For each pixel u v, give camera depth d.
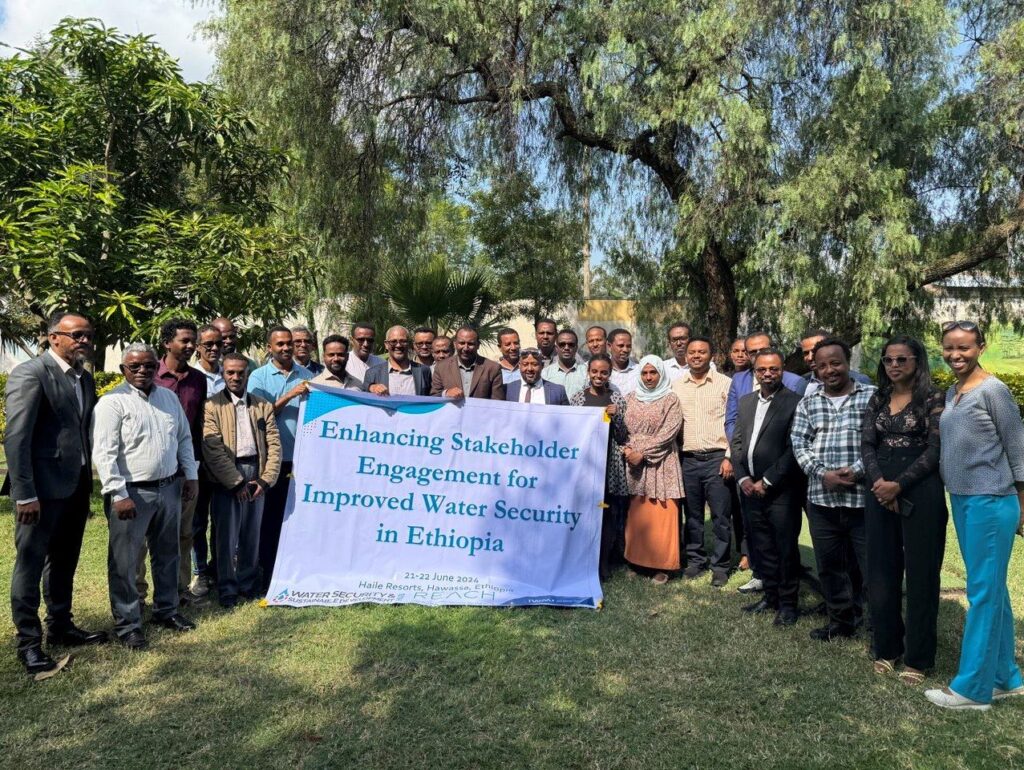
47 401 3.91
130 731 3.33
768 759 3.15
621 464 5.74
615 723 3.43
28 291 7.22
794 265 10.69
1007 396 3.56
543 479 5.40
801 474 4.68
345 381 5.62
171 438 4.38
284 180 11.79
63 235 6.49
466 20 11.30
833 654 4.23
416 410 5.36
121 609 4.21
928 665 3.89
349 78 12.14
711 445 5.73
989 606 3.57
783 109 11.45
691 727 3.40
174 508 4.43
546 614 4.86
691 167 11.50
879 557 3.98
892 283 10.38
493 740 3.28
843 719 3.49
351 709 3.53
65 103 7.42
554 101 12.38
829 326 11.74
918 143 10.98
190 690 3.71
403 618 4.69
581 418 5.47
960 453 3.63
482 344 13.02
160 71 7.60
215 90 8.05
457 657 4.12
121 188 7.84
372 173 12.72
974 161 11.70
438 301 11.71
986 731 3.38
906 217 10.63
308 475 5.21
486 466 5.37
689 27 10.46
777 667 4.04
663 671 3.98
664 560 5.63
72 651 4.14
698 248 11.09
